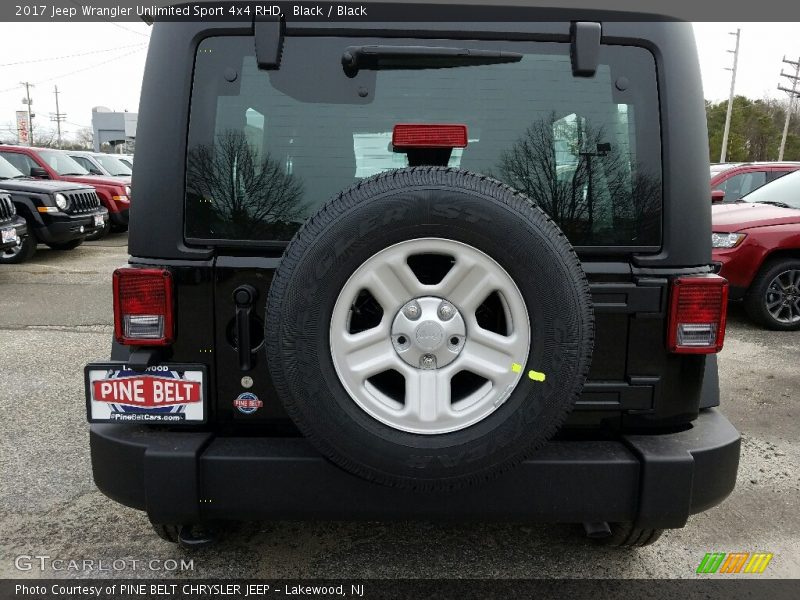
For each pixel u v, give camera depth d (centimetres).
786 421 417
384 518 198
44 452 352
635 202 200
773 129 6569
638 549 270
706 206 202
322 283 172
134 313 195
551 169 201
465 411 180
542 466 195
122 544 268
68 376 484
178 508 195
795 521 296
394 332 179
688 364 202
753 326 660
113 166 1612
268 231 198
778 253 630
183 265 196
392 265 175
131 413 200
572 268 176
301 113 198
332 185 200
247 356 198
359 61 197
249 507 196
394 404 182
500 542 273
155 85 195
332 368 177
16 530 277
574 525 288
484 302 192
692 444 202
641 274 198
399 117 199
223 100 197
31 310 703
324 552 264
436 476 179
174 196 196
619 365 201
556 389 177
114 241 1325
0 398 436
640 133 199
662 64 197
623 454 199
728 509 307
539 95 199
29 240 1009
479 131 200
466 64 199
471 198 172
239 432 206
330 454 180
